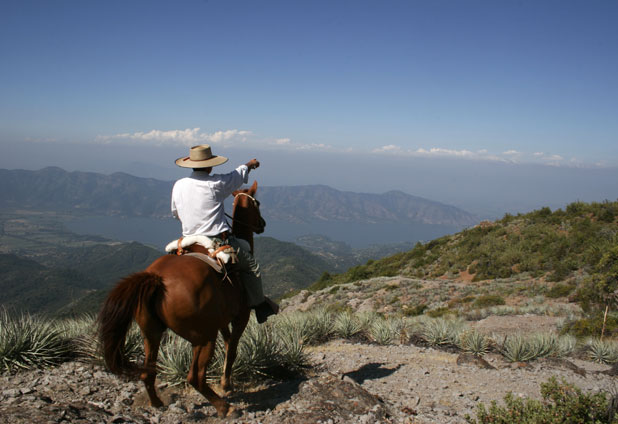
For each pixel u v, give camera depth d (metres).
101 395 4.96
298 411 4.85
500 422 4.34
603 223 32.34
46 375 5.37
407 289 30.59
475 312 20.30
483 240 38.03
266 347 6.47
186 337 4.20
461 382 7.47
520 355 10.02
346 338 11.99
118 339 3.84
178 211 4.93
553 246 30.97
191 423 4.43
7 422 3.69
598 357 11.07
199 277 4.20
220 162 4.87
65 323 7.63
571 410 4.25
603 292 16.20
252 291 5.16
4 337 5.54
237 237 5.54
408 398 6.11
